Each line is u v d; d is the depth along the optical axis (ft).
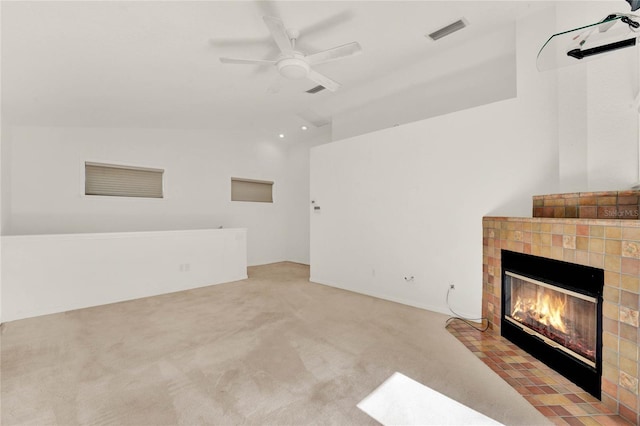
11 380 6.43
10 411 5.41
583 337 6.05
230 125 18.08
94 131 14.90
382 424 5.02
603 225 5.55
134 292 13.05
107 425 5.07
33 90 9.48
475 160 9.98
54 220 13.82
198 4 6.63
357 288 13.93
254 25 7.66
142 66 9.05
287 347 8.03
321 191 15.64
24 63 7.74
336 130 16.93
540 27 8.58
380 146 12.90
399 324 9.66
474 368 6.82
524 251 7.68
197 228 18.81
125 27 7.02
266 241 22.66
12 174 12.77
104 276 12.28
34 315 10.69
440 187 10.86
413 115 13.83
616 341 5.27
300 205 23.03
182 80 10.46
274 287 14.97
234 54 8.96
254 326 9.59
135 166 16.22
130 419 5.21
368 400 5.69
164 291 13.96
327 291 14.11
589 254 5.82
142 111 13.26
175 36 7.73
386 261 12.68
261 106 14.66
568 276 6.32
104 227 15.23
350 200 14.20
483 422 5.05
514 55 10.57
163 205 17.33
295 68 8.15
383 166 12.78
